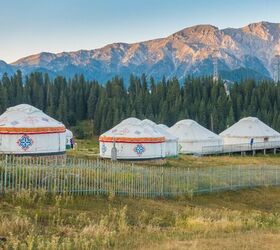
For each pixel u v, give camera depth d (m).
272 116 126.06
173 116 125.00
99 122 130.88
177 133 76.81
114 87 147.75
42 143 44.84
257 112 128.62
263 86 144.50
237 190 38.34
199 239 19.23
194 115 129.12
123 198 28.52
